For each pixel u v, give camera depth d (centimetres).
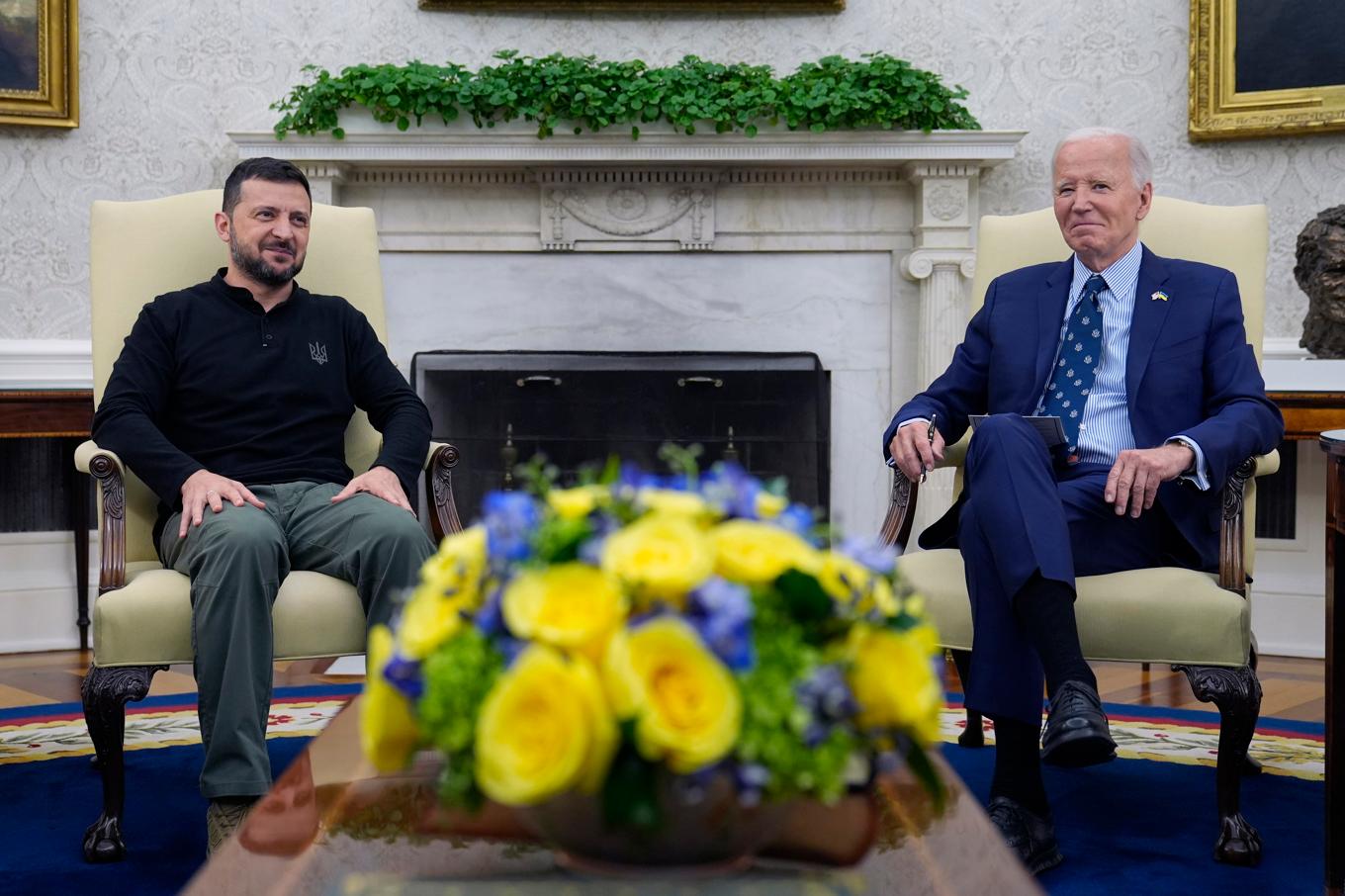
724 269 411
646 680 71
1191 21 394
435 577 84
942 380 235
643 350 412
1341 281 327
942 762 108
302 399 227
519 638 75
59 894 174
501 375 410
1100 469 213
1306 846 197
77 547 378
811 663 75
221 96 404
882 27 413
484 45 412
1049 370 222
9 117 381
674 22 414
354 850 89
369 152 388
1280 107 385
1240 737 188
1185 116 402
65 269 393
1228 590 191
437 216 406
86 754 253
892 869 83
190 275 242
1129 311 222
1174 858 190
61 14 386
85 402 327
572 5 410
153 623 187
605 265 411
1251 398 204
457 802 79
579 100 381
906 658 81
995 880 81
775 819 80
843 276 411
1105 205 219
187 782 233
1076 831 204
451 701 76
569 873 83
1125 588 189
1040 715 182
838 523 90
